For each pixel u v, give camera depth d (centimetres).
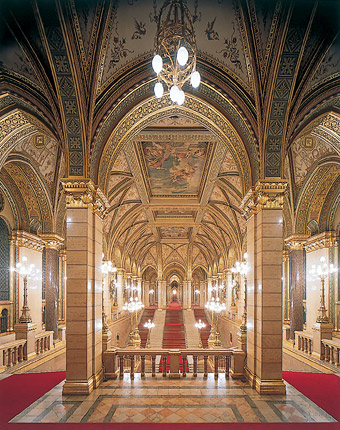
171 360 827
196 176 1580
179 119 1048
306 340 1177
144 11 683
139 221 2302
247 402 661
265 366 721
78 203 765
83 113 743
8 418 589
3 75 778
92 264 785
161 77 533
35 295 1370
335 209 1274
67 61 673
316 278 1327
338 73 777
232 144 897
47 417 593
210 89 813
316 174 1208
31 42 696
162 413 609
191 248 3266
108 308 1978
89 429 546
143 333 2877
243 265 1506
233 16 693
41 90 780
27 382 801
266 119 749
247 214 862
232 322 2277
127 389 738
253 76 752
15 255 1271
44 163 1193
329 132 913
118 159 1315
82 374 720
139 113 873
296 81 742
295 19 625
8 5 610
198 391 723
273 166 773
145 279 4559
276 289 743
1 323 1208
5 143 895
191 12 685
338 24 660
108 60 758
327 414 604
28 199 1277
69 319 736
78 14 659
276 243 758
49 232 1316
